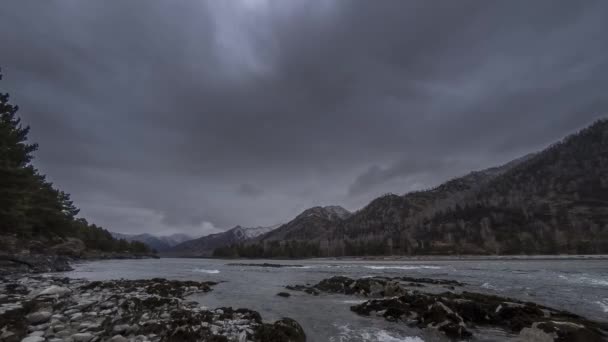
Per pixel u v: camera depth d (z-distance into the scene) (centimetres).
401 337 1176
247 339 1017
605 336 1108
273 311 1644
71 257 6141
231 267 5956
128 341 907
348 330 1267
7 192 2591
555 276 3341
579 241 12812
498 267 5091
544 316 1393
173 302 1589
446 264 6712
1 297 1372
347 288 2414
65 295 1531
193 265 6694
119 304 1448
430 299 1578
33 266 3316
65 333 934
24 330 923
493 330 1277
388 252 15425
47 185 5053
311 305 1830
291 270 4925
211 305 1767
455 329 1207
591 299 1939
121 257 10569
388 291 2152
